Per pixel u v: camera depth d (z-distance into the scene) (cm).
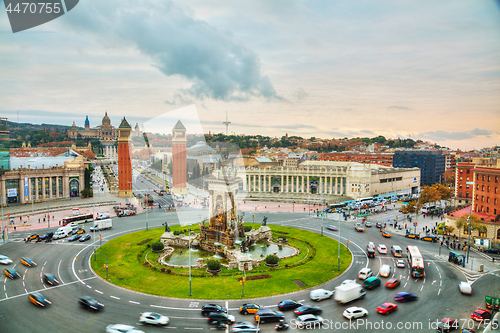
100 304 5697
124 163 16962
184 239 9488
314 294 6047
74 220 12362
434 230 11250
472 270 7644
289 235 10925
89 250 9056
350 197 18338
